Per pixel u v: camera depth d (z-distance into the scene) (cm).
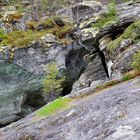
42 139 1486
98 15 4222
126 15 3566
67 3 7600
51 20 5622
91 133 1254
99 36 3628
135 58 2191
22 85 4759
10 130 1914
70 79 5219
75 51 5084
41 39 4862
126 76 2119
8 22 5069
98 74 3878
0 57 4550
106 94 1778
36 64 4784
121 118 1239
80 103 1816
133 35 2939
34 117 1975
